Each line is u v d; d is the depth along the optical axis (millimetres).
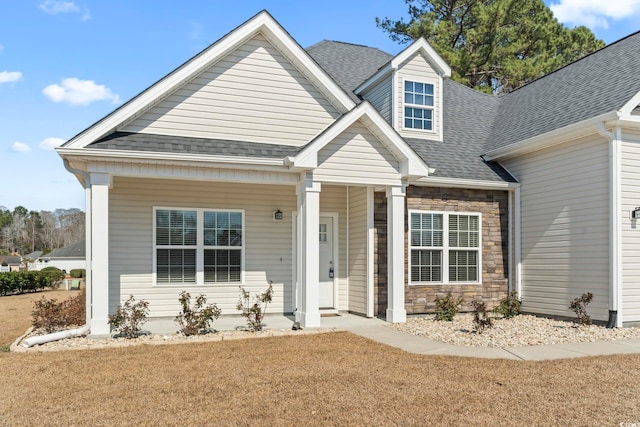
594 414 5031
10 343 9484
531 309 12688
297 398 5594
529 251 12805
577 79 13664
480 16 25438
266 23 11289
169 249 11750
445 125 15344
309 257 10469
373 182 10984
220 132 11203
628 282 10453
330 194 13133
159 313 11539
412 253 12555
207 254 12047
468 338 9273
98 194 9438
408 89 14102
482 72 27016
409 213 12531
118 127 10461
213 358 7602
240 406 5340
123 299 11305
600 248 10711
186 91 11039
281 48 11672
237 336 9414
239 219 12352
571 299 11445
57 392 5875
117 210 11391
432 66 14367
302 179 10672
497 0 27234
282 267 12641
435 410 5188
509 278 13352
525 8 26844
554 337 9383
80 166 10047
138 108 10312
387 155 11125
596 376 6484
